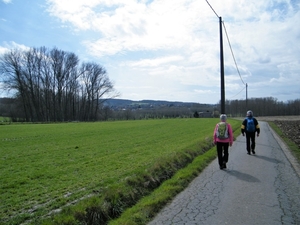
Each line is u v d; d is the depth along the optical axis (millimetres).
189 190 7449
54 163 12359
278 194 6938
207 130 33531
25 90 67188
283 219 5363
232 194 7000
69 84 80062
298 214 5621
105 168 10914
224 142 10102
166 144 19188
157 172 8648
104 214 5566
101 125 47906
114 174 9695
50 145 19406
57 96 77562
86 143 20547
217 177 8859
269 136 22703
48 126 44469
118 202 6125
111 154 14812
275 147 15820
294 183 7965
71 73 80188
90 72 84125
